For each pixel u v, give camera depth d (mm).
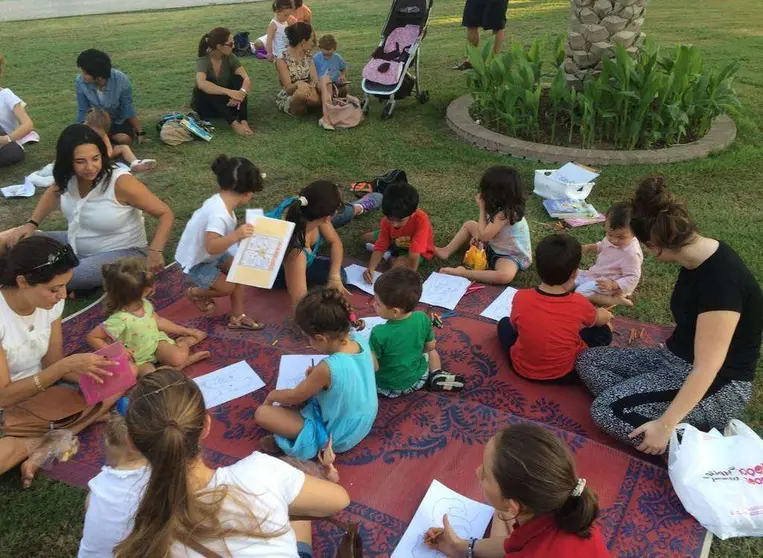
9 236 4488
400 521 2834
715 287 2766
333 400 3000
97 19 16000
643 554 2672
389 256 4969
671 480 2887
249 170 3953
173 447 1786
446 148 7094
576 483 1953
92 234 4539
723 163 6383
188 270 4129
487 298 4531
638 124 6496
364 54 11398
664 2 15367
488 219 4711
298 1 9641
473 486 2979
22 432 3174
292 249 4078
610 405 3160
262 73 10297
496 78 7180
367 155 6977
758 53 10383
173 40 13133
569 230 5383
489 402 3584
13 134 6820
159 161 6961
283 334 4195
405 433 3295
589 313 3578
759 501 2729
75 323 4277
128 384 3242
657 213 2846
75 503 2982
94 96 6961
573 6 7012
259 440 3316
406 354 3438
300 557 2426
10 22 15812
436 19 14367
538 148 6668
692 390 2795
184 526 1784
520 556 2057
